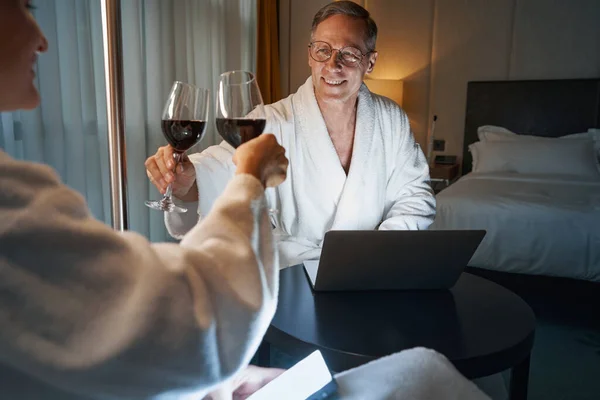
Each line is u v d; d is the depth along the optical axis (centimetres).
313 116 168
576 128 415
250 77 99
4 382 46
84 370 46
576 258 255
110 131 73
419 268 114
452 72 448
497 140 410
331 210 175
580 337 214
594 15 402
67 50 213
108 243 49
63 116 216
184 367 52
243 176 62
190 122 104
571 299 246
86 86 227
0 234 44
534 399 169
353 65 159
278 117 169
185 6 301
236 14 370
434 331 97
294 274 129
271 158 66
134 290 49
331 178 172
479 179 367
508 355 90
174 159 119
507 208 271
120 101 72
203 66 329
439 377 79
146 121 278
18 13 47
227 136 99
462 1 433
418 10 445
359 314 104
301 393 79
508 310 108
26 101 52
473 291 119
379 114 176
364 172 171
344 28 157
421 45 450
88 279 47
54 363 45
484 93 435
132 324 48
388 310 107
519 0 419
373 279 115
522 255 265
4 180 46
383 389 78
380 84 438
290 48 462
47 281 46
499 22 428
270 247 62
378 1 452
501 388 133
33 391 47
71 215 48
